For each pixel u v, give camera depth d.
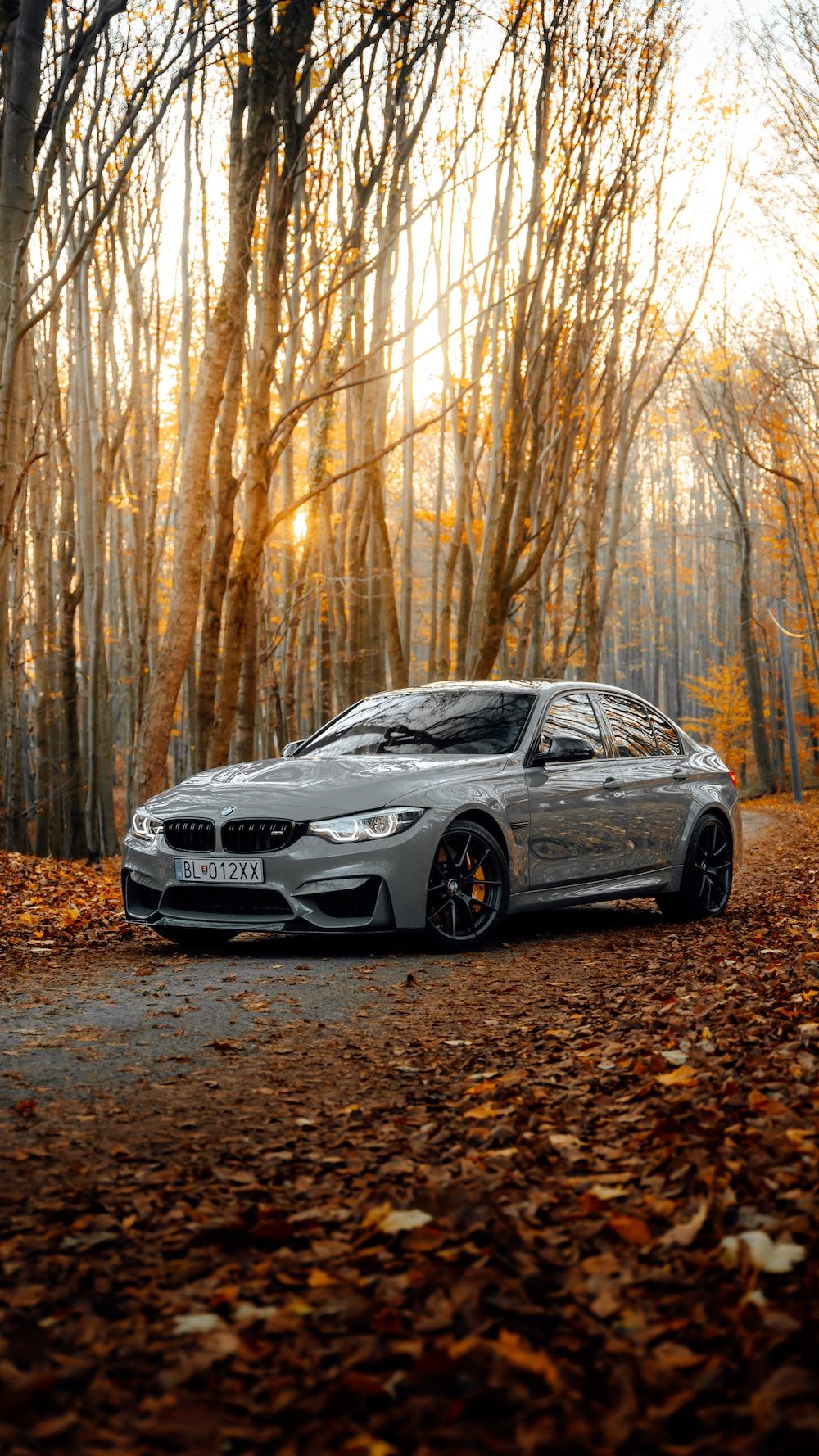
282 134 12.25
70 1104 3.69
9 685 19.20
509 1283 2.21
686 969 6.21
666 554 61.72
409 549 22.89
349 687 19.44
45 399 16.02
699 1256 2.29
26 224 10.62
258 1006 5.24
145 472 21.00
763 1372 1.81
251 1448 1.71
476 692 8.07
